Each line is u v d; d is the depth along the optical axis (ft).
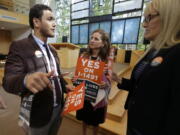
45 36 2.94
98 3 23.20
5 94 10.39
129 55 19.80
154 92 1.64
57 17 27.86
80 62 3.63
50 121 3.01
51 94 2.83
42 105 2.69
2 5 18.65
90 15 24.77
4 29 24.94
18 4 20.80
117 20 21.99
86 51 4.54
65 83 3.59
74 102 2.66
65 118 7.24
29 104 2.64
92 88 3.45
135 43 20.88
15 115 7.33
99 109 4.31
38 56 2.68
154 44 2.05
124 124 6.20
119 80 3.41
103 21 23.52
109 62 3.88
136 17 19.95
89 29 25.53
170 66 1.53
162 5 1.76
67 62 15.10
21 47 2.53
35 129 2.77
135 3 19.61
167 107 1.59
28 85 1.76
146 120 1.74
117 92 8.57
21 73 2.33
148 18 2.04
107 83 4.01
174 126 1.47
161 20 1.81
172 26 1.68
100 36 4.11
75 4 26.12
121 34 22.11
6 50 25.81
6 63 2.49
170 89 1.53
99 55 4.14
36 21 2.76
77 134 5.99
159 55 1.77
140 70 2.50
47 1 24.49
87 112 4.48
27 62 2.50
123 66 16.30
